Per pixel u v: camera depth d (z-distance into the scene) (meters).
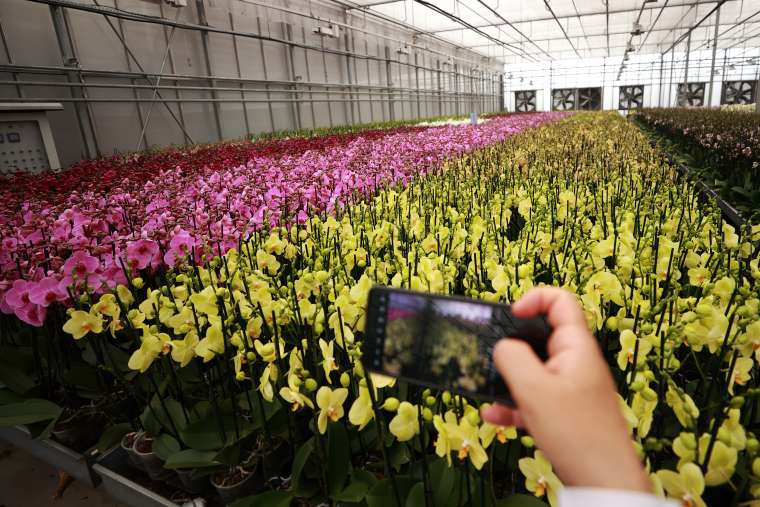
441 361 0.56
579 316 0.45
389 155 4.74
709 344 0.94
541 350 0.48
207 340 1.11
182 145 10.30
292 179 3.36
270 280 1.32
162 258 1.77
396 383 1.16
